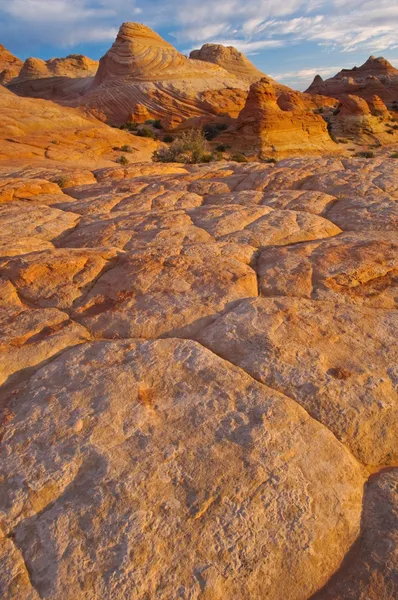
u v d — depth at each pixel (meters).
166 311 6.30
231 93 87.25
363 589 3.31
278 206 10.44
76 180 15.09
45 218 10.30
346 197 10.57
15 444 4.32
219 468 3.99
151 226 9.40
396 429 4.49
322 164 13.94
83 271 7.35
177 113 84.31
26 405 4.79
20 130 46.00
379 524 3.71
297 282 6.87
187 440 4.27
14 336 5.98
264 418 4.45
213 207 10.20
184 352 5.41
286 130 62.53
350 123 74.31
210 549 3.44
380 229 8.74
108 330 6.12
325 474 4.00
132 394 4.82
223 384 4.90
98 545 3.47
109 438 4.32
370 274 6.96
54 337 5.93
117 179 14.56
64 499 3.80
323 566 3.45
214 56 135.25
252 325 5.85
